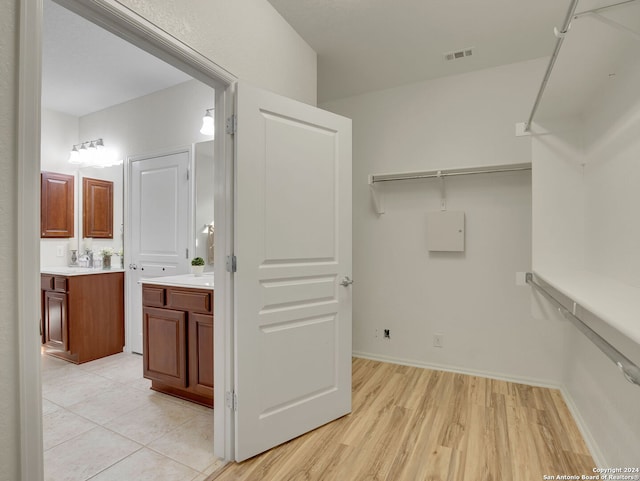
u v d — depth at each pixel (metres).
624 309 0.97
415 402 2.37
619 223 1.59
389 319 3.16
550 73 1.51
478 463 1.71
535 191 2.14
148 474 1.66
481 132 2.81
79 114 3.82
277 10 2.09
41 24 1.01
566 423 2.08
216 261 1.82
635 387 1.35
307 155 2.02
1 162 0.95
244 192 1.75
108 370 3.01
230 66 1.74
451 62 2.69
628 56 1.45
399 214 3.11
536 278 2.20
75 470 1.69
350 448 1.85
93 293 3.27
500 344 2.76
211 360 2.26
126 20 1.25
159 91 3.26
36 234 1.01
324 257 2.09
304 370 2.00
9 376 0.97
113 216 3.63
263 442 1.82
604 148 1.76
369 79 2.97
